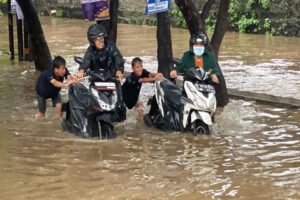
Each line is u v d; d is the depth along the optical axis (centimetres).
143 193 536
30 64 1427
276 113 894
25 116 872
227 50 1731
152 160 646
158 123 802
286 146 702
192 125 763
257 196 528
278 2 2117
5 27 2503
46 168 616
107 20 971
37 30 1229
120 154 672
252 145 709
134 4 2717
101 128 756
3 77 1236
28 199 523
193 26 925
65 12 3091
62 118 857
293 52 1664
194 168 614
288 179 576
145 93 1080
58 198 524
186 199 520
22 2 1180
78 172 602
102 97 739
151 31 2342
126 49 1758
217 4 2302
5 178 583
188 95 767
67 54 1633
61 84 795
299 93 1059
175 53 1644
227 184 561
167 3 930
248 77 1246
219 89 941
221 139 740
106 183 565
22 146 707
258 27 2194
